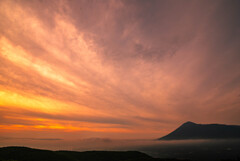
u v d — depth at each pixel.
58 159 83.88
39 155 85.50
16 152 86.69
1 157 77.38
